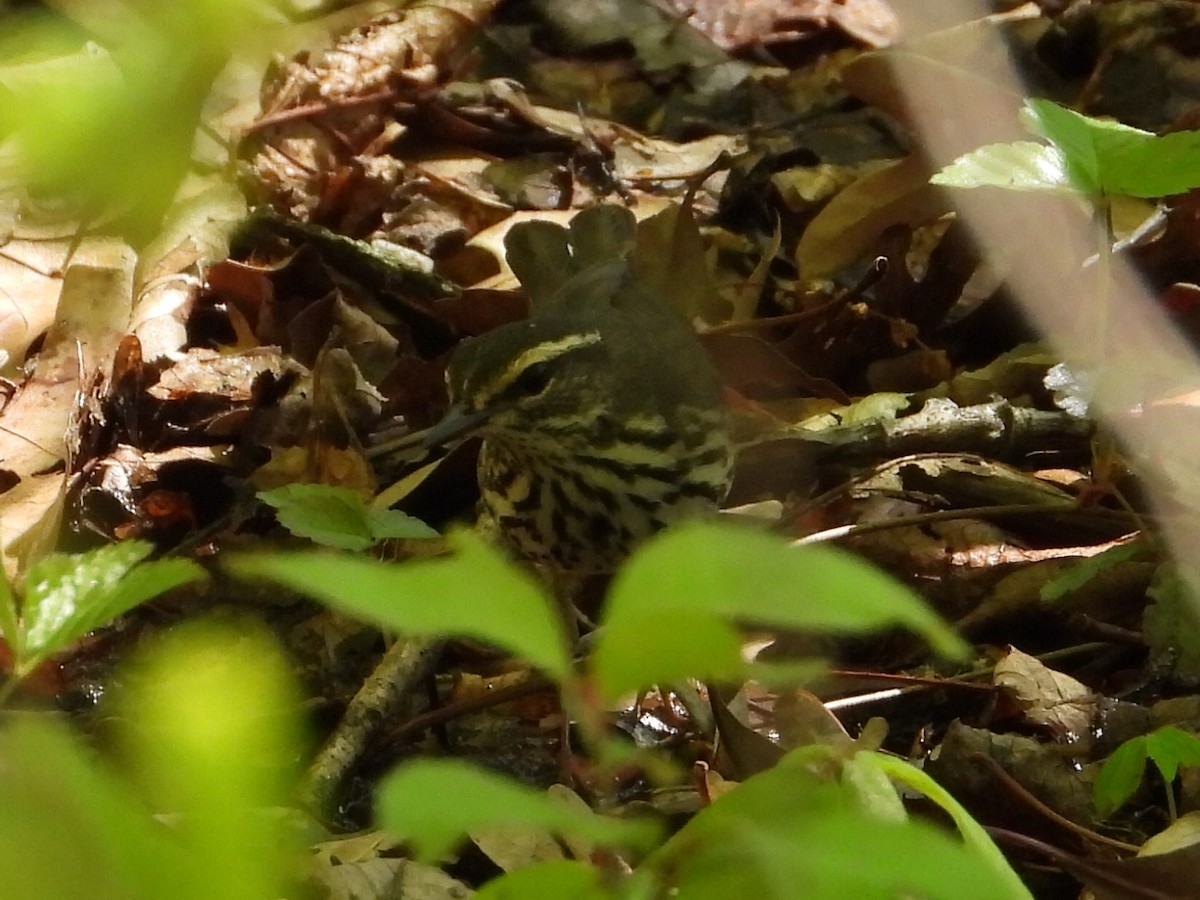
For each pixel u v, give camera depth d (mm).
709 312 4035
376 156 4102
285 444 3988
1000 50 4176
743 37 4266
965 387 3994
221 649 3918
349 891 3820
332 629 3922
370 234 4086
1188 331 3994
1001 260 4020
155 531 3971
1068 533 3941
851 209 4035
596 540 3938
